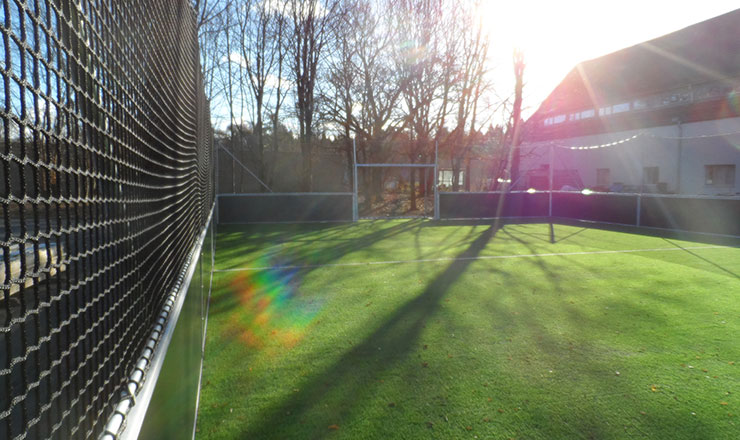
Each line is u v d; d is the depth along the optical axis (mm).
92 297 796
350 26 19219
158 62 1541
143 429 973
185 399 1873
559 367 3523
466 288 6109
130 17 1096
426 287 6180
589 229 13477
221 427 2670
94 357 806
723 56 21000
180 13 2273
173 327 1459
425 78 19078
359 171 22312
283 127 25359
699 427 2703
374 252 9305
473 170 26812
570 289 6035
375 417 2801
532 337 4184
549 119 29656
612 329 4398
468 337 4180
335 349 3889
